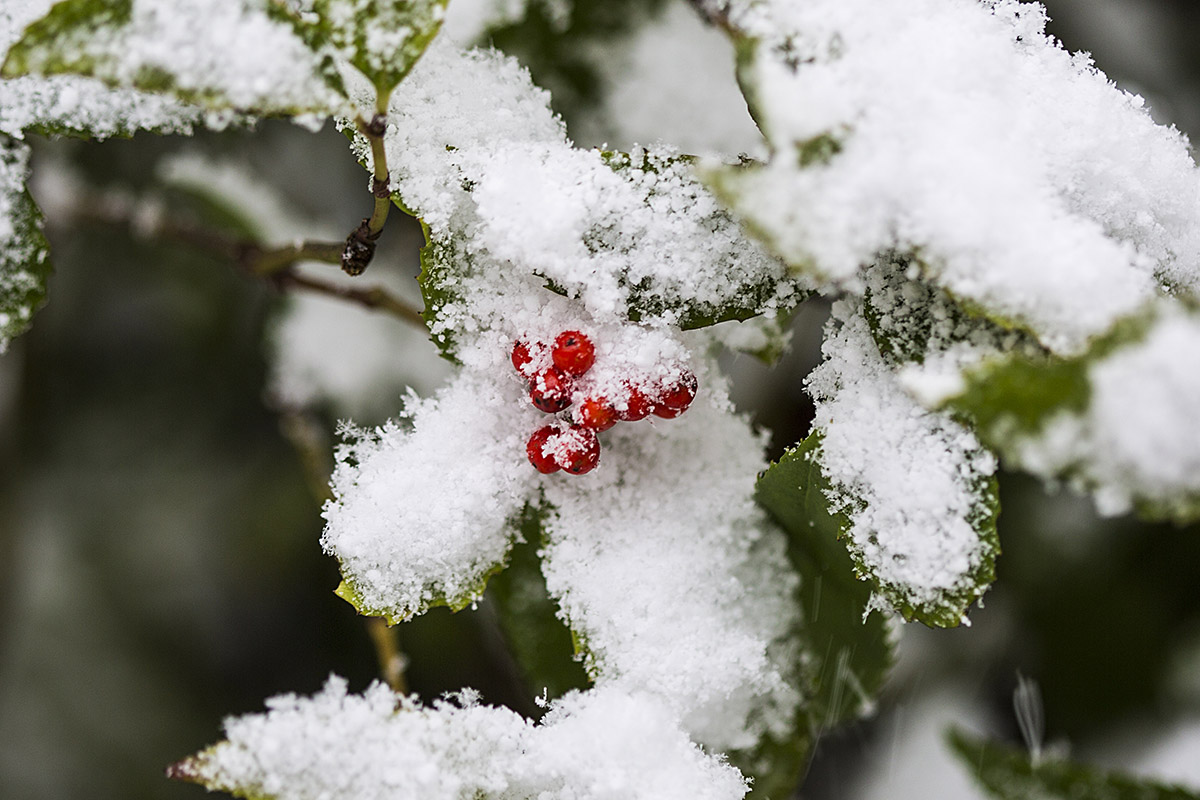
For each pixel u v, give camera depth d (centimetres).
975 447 65
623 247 66
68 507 93
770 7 65
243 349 90
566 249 65
